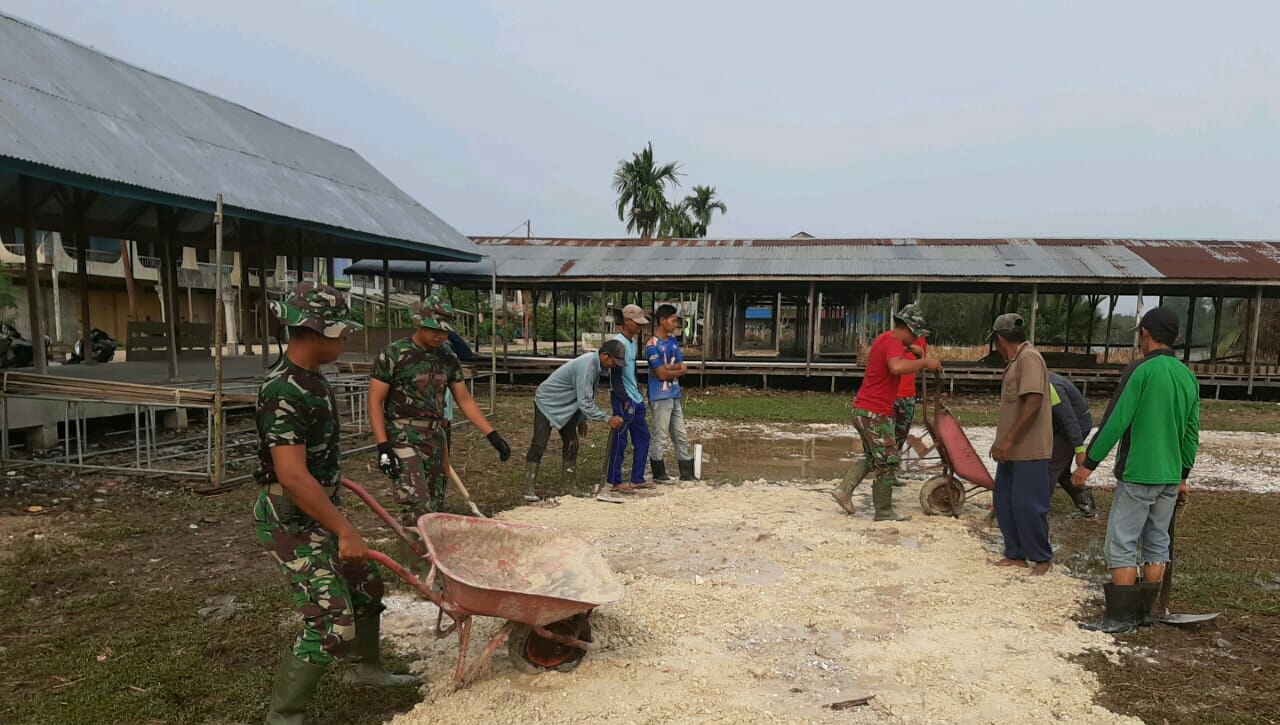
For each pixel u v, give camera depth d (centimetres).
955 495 705
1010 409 541
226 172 1119
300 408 284
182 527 619
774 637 421
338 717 328
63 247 2281
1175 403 423
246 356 1775
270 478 295
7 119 779
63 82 994
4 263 2172
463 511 702
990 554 584
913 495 798
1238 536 659
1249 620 456
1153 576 441
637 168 4828
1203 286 2002
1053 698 351
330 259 1881
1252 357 1902
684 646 406
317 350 289
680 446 877
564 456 811
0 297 2033
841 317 2991
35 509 653
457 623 343
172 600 460
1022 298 2848
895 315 663
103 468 775
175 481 770
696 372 2048
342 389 1117
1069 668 385
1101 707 343
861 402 674
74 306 2436
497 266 2186
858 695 355
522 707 334
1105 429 434
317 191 1359
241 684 354
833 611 457
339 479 315
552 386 752
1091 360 2073
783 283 2088
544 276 2102
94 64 1147
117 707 330
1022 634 429
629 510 713
